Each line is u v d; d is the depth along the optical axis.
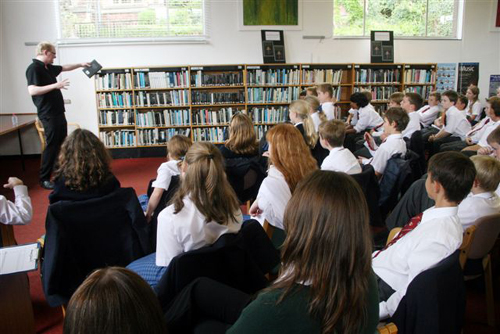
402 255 1.73
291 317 0.84
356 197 0.90
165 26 7.12
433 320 1.41
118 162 6.82
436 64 7.69
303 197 0.91
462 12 7.91
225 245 1.52
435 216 1.66
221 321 1.28
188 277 1.47
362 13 7.64
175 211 1.65
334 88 7.51
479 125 4.96
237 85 7.08
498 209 2.12
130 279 0.80
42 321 2.38
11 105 7.06
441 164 1.62
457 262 1.49
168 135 7.16
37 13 6.84
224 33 7.27
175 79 6.94
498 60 8.18
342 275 0.87
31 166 6.72
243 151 3.16
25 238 3.67
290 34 7.43
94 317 0.74
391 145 3.44
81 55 7.03
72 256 1.87
